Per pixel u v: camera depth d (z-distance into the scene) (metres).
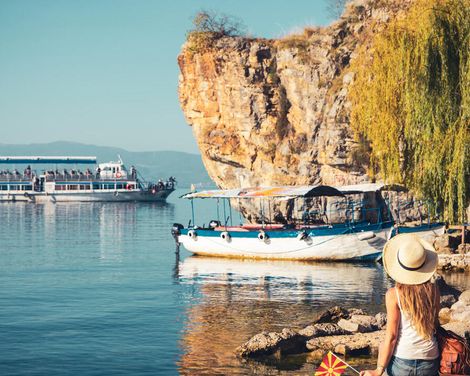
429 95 26.86
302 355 18.88
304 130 63.25
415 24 28.41
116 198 166.25
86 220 100.69
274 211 64.31
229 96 67.44
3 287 34.34
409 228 41.97
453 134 26.70
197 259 46.53
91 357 19.72
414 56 27.56
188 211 132.12
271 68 65.19
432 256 8.72
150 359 19.36
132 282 35.97
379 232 42.31
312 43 62.62
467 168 26.52
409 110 27.44
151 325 24.22
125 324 24.42
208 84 69.62
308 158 62.25
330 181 61.16
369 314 25.28
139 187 170.50
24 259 48.56
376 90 29.36
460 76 26.61
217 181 74.00
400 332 8.72
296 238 43.41
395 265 8.70
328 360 9.91
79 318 25.62
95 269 42.12
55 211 127.81
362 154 56.75
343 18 62.62
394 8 58.78
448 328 18.72
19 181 170.50
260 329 23.12
